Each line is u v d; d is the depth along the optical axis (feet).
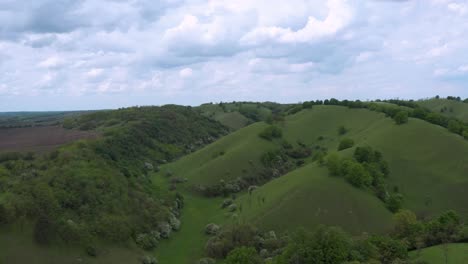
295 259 208.85
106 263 248.93
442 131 456.45
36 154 354.54
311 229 295.28
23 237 234.17
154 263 269.85
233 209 366.63
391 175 391.24
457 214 312.50
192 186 437.17
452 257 221.46
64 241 245.86
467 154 407.85
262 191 386.32
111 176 331.98
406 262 209.56
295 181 360.89
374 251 216.33
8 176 289.74
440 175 386.52
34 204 253.03
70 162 331.36
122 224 286.66
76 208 275.18
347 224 303.68
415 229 264.52
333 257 204.74
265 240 276.41
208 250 280.72
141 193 347.15
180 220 361.10
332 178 352.49
